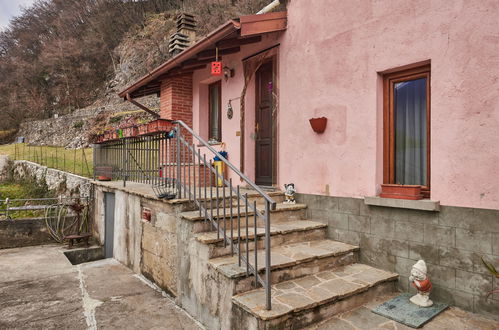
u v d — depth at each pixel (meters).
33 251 6.27
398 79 3.40
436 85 2.93
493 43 2.58
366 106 3.53
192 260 3.26
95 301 3.59
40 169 13.11
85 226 7.65
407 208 3.13
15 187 13.31
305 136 4.26
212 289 2.89
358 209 3.61
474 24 2.69
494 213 2.57
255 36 4.91
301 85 4.31
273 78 4.76
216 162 5.79
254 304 2.45
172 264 3.67
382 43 3.37
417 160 3.32
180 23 7.25
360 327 2.49
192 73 6.59
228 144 5.68
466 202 2.73
